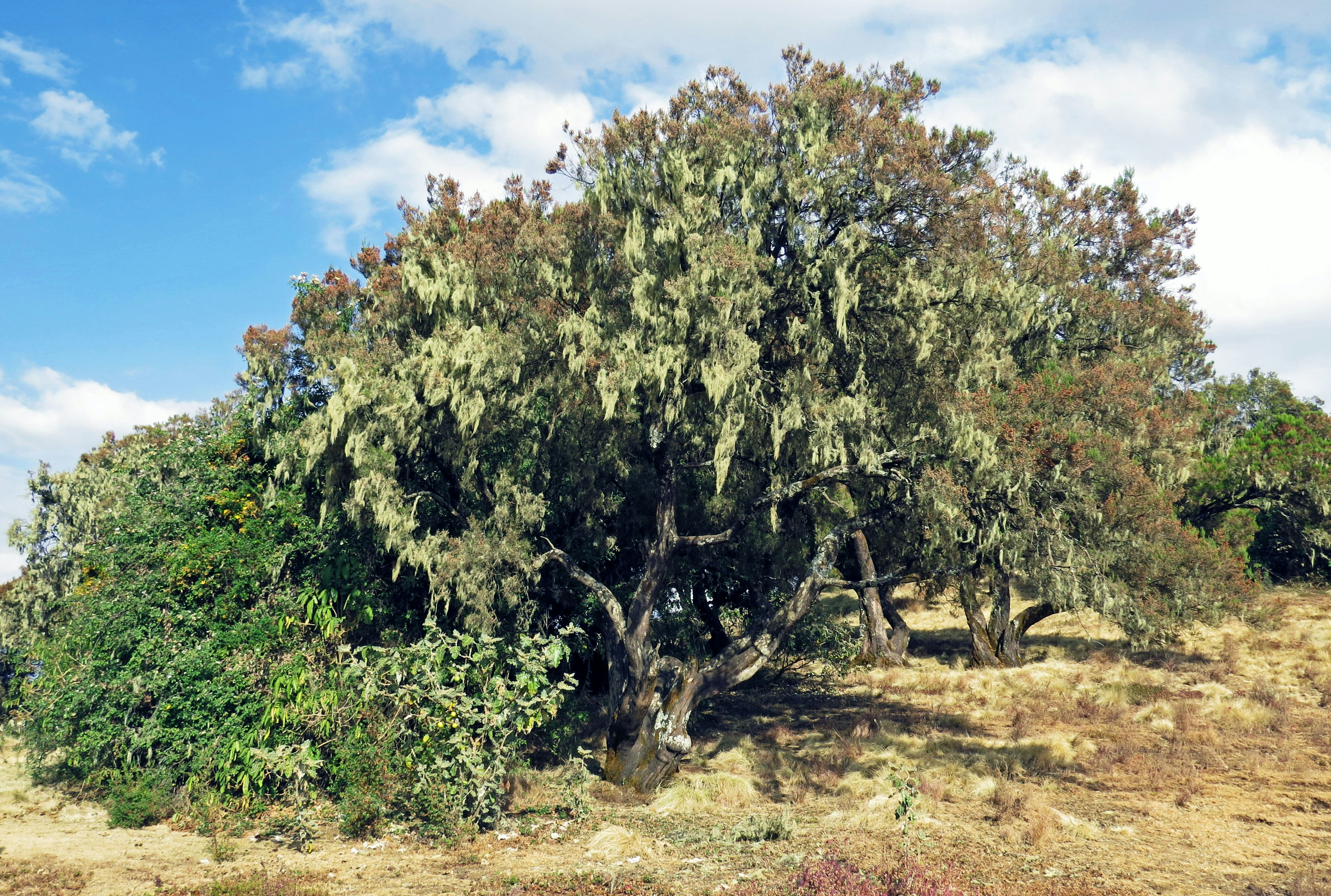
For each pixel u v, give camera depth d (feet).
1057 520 34.91
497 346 39.27
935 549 41.14
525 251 40.16
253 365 45.03
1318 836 29.55
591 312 39.22
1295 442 78.48
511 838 32.27
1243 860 27.30
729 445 35.35
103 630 41.78
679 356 36.37
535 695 37.78
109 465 88.12
